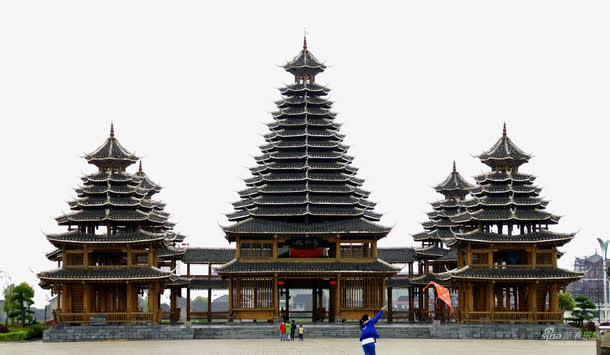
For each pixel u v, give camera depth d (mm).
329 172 109188
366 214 108438
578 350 71625
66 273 89812
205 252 113500
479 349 71875
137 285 93000
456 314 94375
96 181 94500
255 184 114688
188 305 110938
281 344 77562
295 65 113562
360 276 101250
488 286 93500
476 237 92812
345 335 90000
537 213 94188
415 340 85188
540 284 93688
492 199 95250
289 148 109562
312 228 102500
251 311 100688
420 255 116375
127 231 94188
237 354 65312
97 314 89562
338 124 113125
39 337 98562
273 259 101875
